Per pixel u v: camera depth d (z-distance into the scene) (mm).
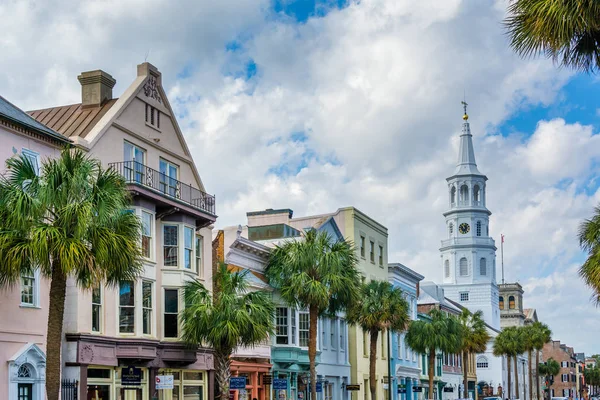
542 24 16094
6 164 26219
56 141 30719
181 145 40344
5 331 27500
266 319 35719
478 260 141500
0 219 22953
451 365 93125
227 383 35062
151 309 34812
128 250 23578
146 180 35125
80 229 22438
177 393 36781
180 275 36250
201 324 34406
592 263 26938
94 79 36781
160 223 36312
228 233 45719
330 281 40000
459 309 110500
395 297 48875
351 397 57750
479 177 145250
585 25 16031
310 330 40156
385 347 65875
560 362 186250
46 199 22891
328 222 56719
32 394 28719
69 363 30281
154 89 38156
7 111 28969
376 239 65250
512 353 104625
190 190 38156
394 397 67188
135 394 33625
